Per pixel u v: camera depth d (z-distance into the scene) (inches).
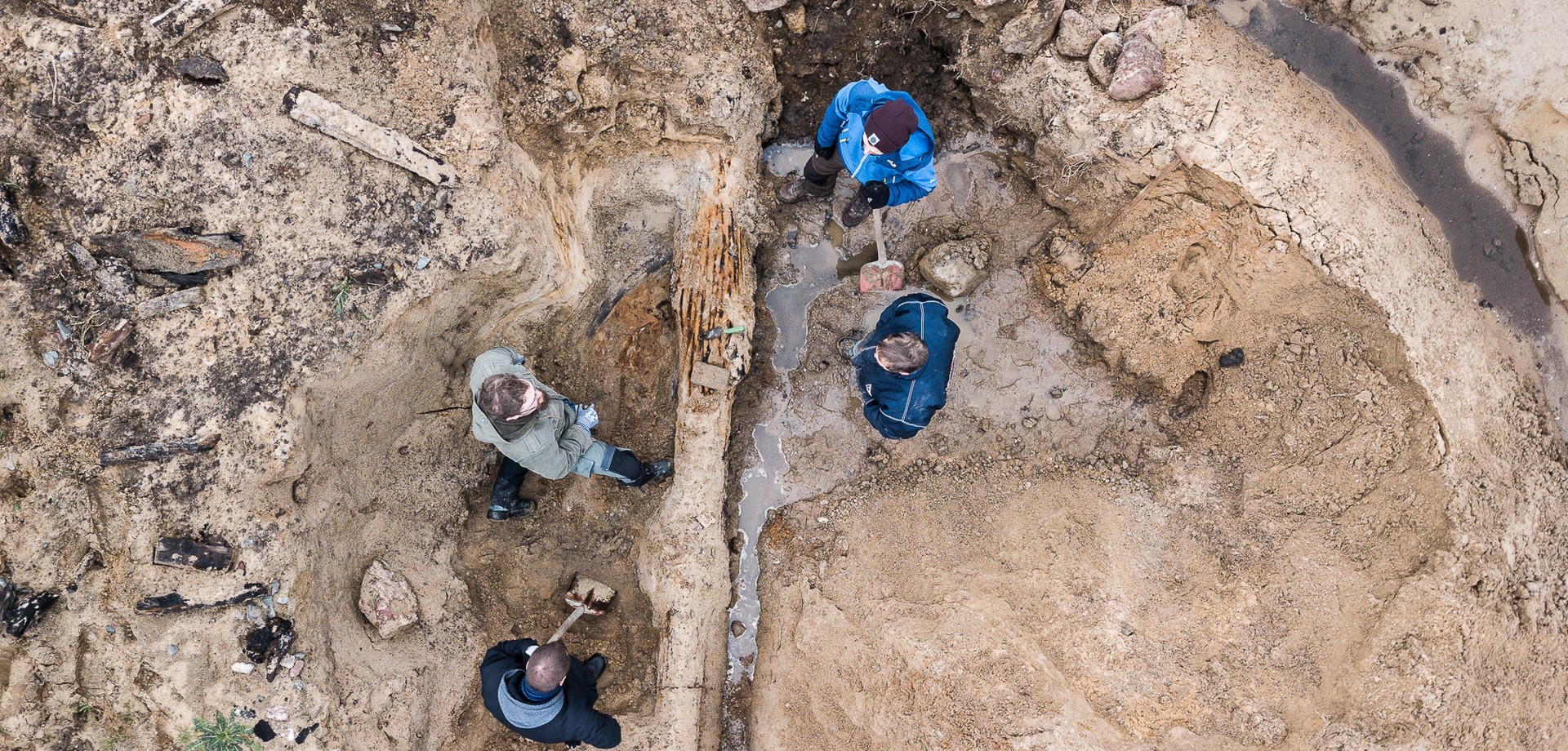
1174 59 195.5
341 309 165.6
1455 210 216.7
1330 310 198.2
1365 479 201.0
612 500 219.1
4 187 157.3
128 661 161.9
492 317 189.6
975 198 224.2
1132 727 190.1
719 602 210.7
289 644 166.1
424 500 198.4
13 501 160.9
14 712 160.4
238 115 161.5
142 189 160.1
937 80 220.8
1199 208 197.6
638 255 213.5
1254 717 188.1
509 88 183.9
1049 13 195.5
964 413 225.5
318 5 164.9
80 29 158.9
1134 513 215.5
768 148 224.1
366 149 165.5
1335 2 210.2
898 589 214.4
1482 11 203.9
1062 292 218.7
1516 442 208.1
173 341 162.1
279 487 167.2
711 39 196.9
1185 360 214.2
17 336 158.6
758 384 225.9
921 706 193.2
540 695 167.0
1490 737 182.4
